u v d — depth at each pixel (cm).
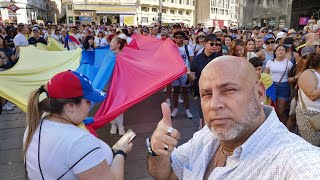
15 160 455
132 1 6191
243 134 120
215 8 8188
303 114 362
